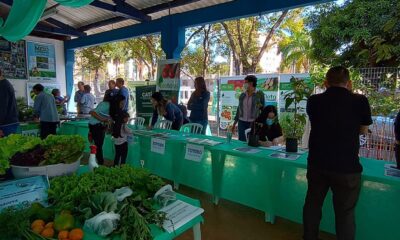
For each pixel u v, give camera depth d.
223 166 2.97
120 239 0.98
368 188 2.09
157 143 3.57
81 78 17.25
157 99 4.68
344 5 8.28
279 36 12.55
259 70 13.94
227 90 7.57
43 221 1.03
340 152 1.81
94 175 1.30
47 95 4.98
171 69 5.56
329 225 2.34
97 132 4.29
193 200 1.34
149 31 6.15
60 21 7.81
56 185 1.23
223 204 3.14
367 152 5.00
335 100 1.86
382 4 6.87
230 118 7.54
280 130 3.06
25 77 8.02
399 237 1.99
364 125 1.87
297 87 2.65
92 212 1.08
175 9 5.96
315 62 8.75
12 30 4.24
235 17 4.71
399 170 2.11
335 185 1.85
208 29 11.57
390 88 5.58
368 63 7.13
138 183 1.31
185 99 10.41
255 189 2.75
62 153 1.46
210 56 13.17
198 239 1.29
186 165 3.44
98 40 7.57
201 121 4.62
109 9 5.62
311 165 1.95
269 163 2.51
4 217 0.98
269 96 6.69
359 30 7.14
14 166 1.41
